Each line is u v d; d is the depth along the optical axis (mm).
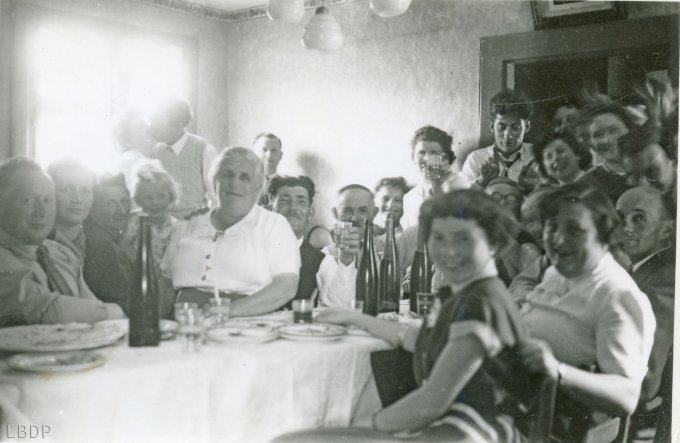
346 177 3658
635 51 3031
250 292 2354
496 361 2023
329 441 1757
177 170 3303
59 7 3295
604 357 2691
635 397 2662
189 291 2359
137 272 1725
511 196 3133
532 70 3238
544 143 3168
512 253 2900
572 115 3131
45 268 2568
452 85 3420
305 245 2738
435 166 3369
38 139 3215
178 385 1585
